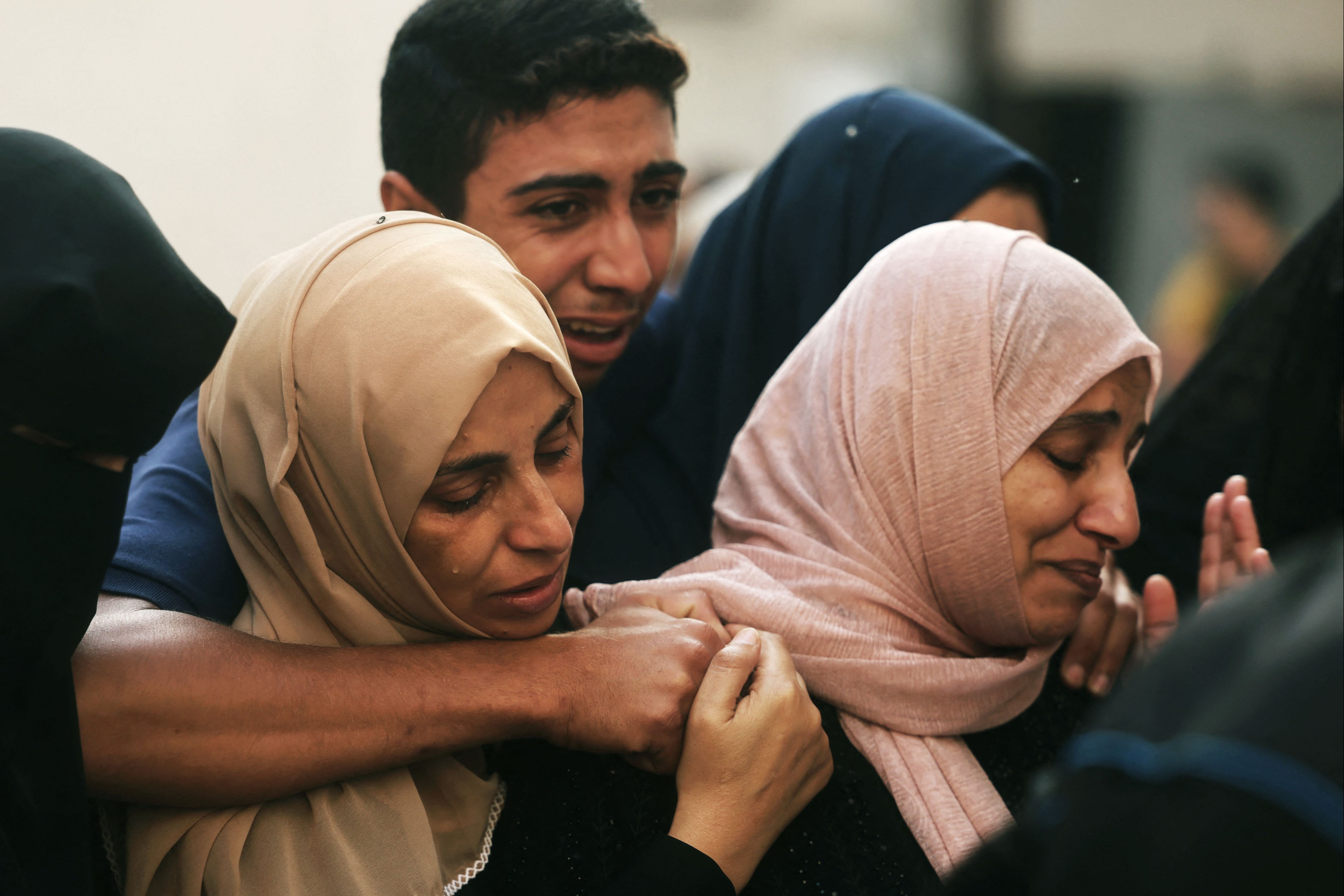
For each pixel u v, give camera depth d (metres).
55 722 0.94
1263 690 0.58
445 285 1.04
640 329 1.90
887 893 1.13
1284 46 5.45
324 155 2.89
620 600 1.29
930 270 1.25
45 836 0.95
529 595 1.12
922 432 1.22
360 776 1.07
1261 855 0.54
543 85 1.47
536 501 1.07
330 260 1.08
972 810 1.18
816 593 1.25
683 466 1.88
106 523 0.94
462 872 1.11
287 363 1.06
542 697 1.08
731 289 1.97
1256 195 5.25
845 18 6.41
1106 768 0.62
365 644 1.14
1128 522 1.20
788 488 1.33
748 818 1.07
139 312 0.88
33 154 0.90
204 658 1.04
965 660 1.23
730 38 6.41
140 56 2.72
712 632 1.17
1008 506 1.21
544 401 1.06
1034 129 5.63
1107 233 5.63
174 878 1.05
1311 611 0.60
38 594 0.91
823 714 1.24
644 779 1.16
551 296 1.58
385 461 1.03
